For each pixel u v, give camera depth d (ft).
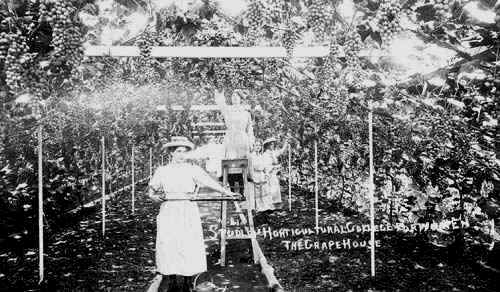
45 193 22.97
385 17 11.47
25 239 22.39
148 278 16.81
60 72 14.14
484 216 15.16
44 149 22.11
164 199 16.14
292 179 43.47
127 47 16.43
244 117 24.40
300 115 28.07
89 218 29.22
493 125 13.98
